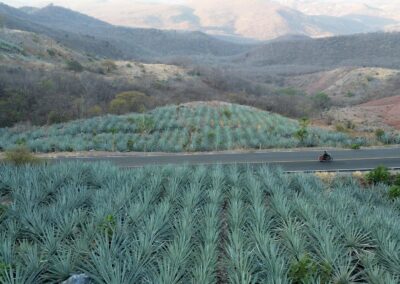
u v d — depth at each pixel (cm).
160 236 877
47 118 5028
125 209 1013
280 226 998
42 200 1178
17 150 1941
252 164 2136
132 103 5788
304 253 770
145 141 3011
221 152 2600
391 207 1252
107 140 3180
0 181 1328
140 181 1334
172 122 3988
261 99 7825
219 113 4650
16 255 769
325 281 702
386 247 830
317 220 962
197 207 1122
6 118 4881
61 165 1506
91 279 688
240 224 963
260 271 734
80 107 5400
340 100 10262
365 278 739
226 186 1377
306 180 1499
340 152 2481
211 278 695
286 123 4147
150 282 647
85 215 1004
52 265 743
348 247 873
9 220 947
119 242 801
